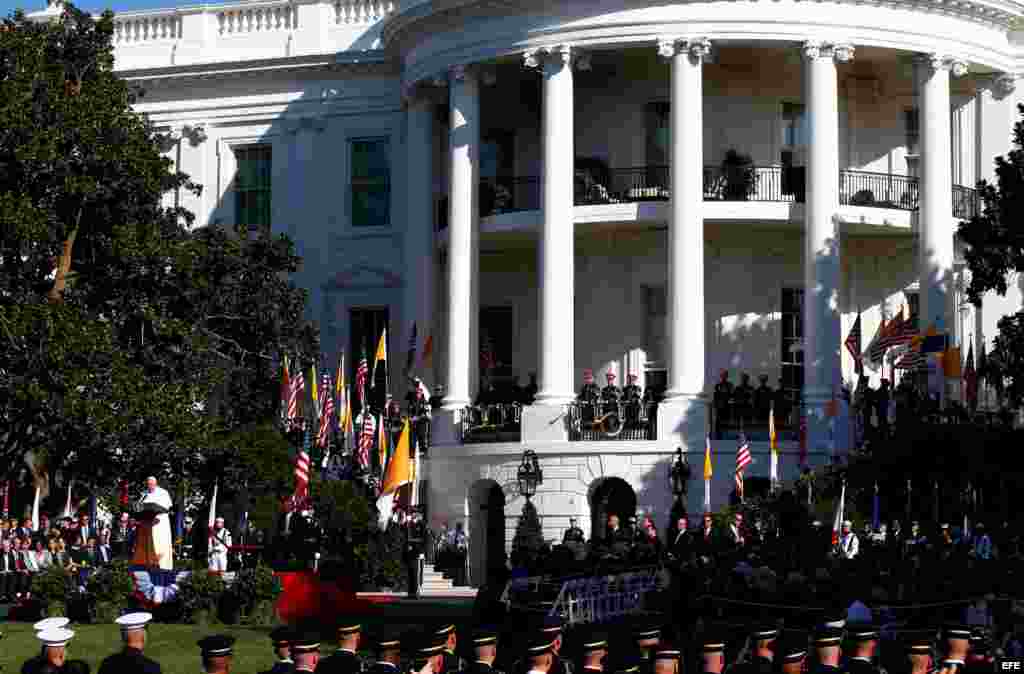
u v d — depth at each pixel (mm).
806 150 50438
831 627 19406
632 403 49250
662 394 49438
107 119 41812
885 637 25500
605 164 53750
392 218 59375
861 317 54188
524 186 55625
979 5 51938
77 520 50062
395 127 59562
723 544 36625
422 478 52656
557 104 50875
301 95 60750
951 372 49250
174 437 41094
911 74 53219
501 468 50031
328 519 47250
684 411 48531
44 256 42094
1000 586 29547
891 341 49031
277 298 54344
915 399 46688
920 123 51812
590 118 54281
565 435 49344
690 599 30719
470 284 52562
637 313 53688
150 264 43250
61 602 35625
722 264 53500
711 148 53312
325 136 60469
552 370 50219
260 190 61438
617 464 48750
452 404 52000
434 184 56438
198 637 32938
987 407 50562
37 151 40062
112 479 43594
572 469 49062
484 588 29266
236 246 53281
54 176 41094
